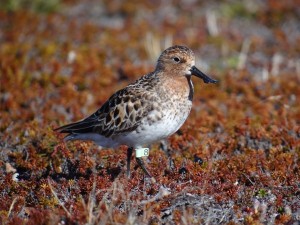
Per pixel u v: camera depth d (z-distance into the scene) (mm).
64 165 12484
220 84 17297
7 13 22719
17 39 20234
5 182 11648
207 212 10461
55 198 10773
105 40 20203
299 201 10914
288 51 20047
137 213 10398
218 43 20516
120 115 11430
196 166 11953
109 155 12656
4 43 19859
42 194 11203
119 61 18984
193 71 11555
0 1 23547
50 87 16922
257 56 19984
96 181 11266
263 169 12141
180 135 13867
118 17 22953
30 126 14070
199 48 20281
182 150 13180
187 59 11477
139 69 18047
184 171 12102
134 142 11570
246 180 11688
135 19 22609
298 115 15008
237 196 10953
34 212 10195
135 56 19547
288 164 12125
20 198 10953
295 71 18828
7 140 13633
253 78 17953
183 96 11445
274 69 18578
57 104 15797
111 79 17500
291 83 17094
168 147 13336
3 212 10422
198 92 16766
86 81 17188
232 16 22891
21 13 22312
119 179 11461
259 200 10984
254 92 16828
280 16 22609
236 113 15234
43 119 14781
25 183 11688
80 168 12148
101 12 23250
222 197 10812
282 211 10609
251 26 22312
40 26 21688
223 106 16078
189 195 10828
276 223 10219
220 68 19047
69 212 10258
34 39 20281
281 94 16656
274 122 14422
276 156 12477
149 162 12477
